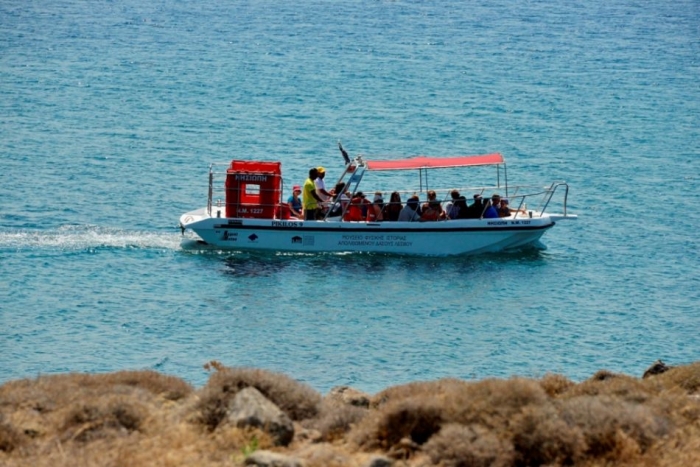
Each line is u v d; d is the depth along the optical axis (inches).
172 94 6894.7
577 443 1263.5
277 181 3371.1
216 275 3078.2
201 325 2603.3
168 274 3070.9
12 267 3051.2
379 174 4672.7
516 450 1274.6
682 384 1672.0
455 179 4613.7
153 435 1314.0
